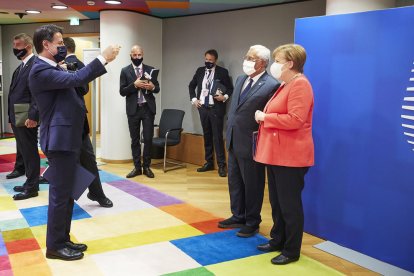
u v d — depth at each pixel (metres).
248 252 3.14
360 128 3.05
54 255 2.95
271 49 5.60
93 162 3.95
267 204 4.44
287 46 2.79
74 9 6.30
